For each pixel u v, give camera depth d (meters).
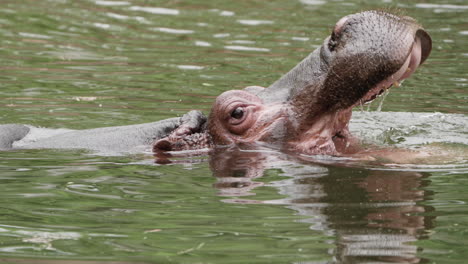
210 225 22.98
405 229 22.23
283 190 26.34
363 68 28.64
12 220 23.67
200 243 21.39
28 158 31.27
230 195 26.03
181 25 65.56
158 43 59.06
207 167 29.56
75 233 22.45
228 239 21.69
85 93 44.47
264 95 31.86
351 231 22.09
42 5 72.06
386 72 28.47
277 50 55.94
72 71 50.19
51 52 55.53
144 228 22.86
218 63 52.47
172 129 32.69
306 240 21.41
